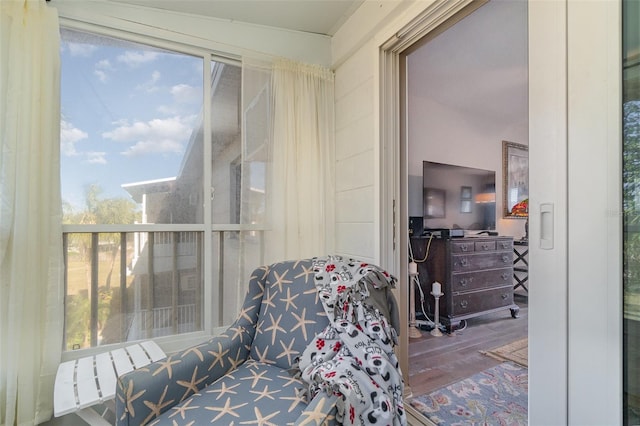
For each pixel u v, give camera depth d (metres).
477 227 3.42
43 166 1.48
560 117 0.94
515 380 2.02
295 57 2.15
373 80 1.83
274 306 1.44
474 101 3.32
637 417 0.81
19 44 1.42
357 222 1.99
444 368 2.19
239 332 1.40
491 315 3.45
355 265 1.36
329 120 2.23
